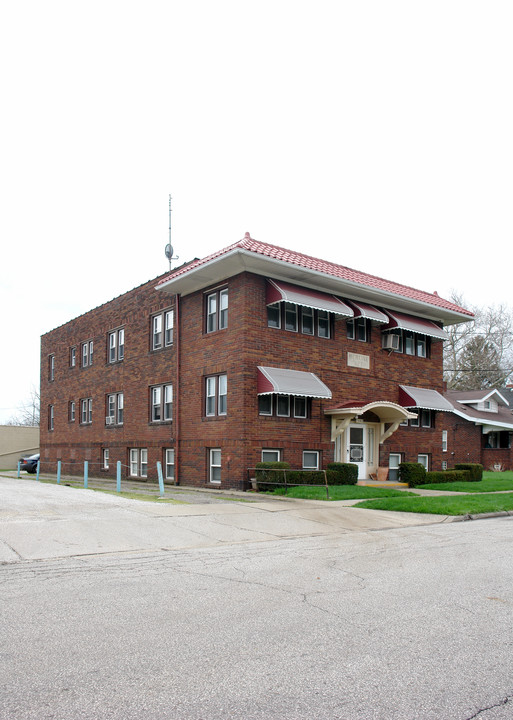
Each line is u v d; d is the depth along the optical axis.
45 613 6.30
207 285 21.95
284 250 21.39
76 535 11.09
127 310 28.00
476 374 51.97
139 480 26.05
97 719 3.96
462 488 22.03
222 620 6.10
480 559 9.54
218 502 16.59
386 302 23.94
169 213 27.67
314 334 22.02
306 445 21.22
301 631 5.77
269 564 9.04
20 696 4.29
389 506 15.95
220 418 20.83
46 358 37.16
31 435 49.19
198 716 4.02
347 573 8.41
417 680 4.63
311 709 4.12
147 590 7.33
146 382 25.88
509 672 4.81
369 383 23.53
